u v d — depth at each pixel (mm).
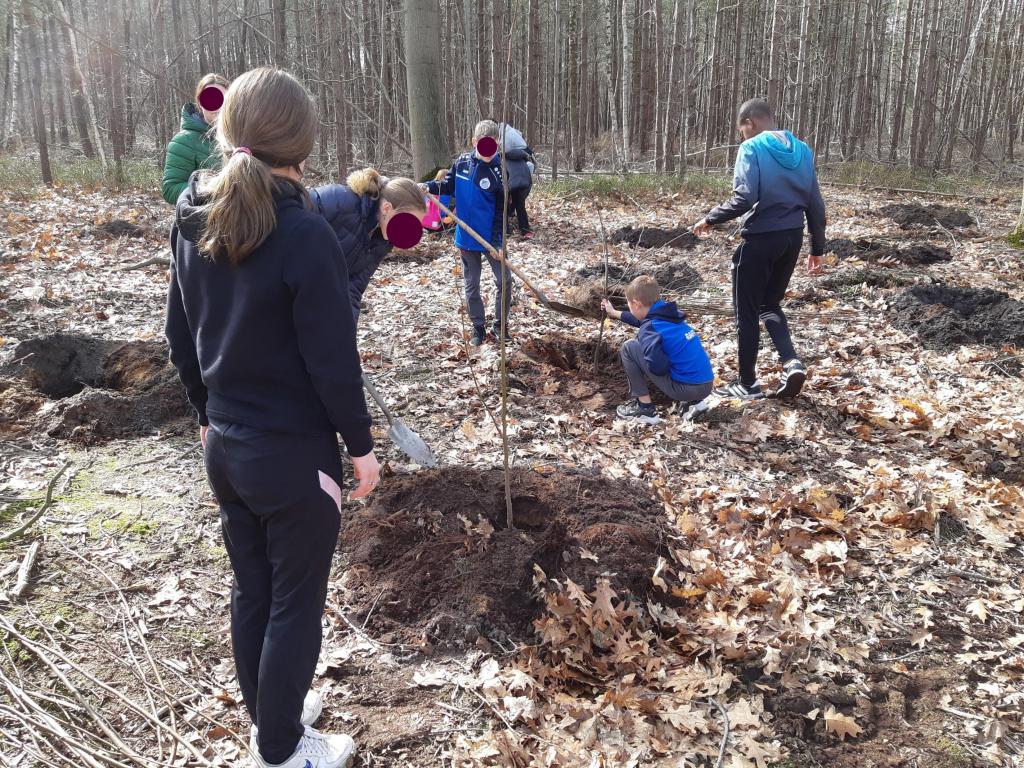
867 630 2947
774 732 2457
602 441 4352
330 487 1860
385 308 6648
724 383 5180
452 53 18172
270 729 1947
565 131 25297
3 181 12641
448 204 5656
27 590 2873
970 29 23359
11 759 2178
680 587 3076
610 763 2279
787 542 3447
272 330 1746
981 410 4844
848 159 20953
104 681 2494
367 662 2662
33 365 4711
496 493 3395
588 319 6047
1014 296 7164
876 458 4266
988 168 20516
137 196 12438
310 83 17188
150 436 4152
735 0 23266
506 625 2824
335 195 3170
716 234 10086
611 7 23656
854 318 6559
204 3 24094
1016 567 3354
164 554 3139
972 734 2465
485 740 2346
